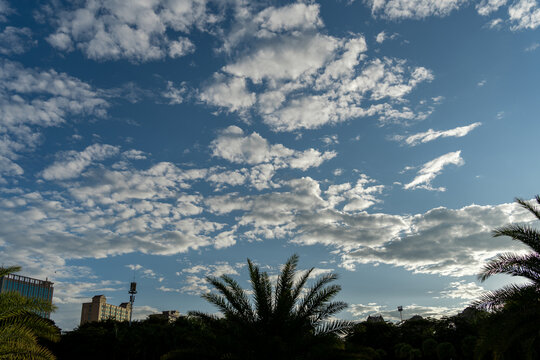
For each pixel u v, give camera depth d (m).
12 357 12.93
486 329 15.13
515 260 15.36
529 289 14.78
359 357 18.31
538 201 15.83
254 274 19.45
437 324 49.16
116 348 52.91
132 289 74.69
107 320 68.31
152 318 68.31
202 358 18.94
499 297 15.10
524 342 16.11
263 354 17.80
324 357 17.66
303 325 18.56
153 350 50.31
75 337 56.03
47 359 13.58
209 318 19.59
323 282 19.03
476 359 15.98
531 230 15.58
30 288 172.88
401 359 48.41
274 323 18.36
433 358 44.84
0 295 13.77
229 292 19.20
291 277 19.72
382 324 55.00
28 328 13.68
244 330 18.48
